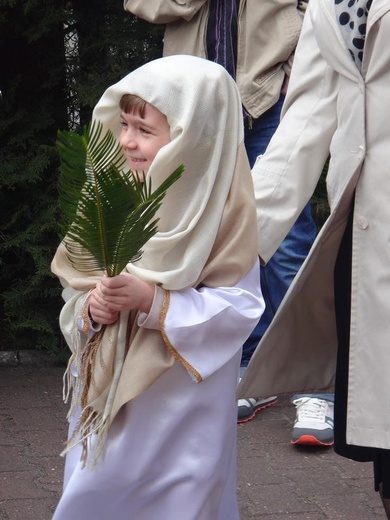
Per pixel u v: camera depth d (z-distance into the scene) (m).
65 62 5.71
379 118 3.22
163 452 2.88
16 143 5.62
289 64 4.89
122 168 3.00
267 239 3.46
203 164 2.88
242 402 4.86
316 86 3.51
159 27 5.61
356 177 3.27
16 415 4.86
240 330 2.90
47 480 4.14
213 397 2.91
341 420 3.42
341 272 3.39
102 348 2.88
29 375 5.48
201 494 2.89
